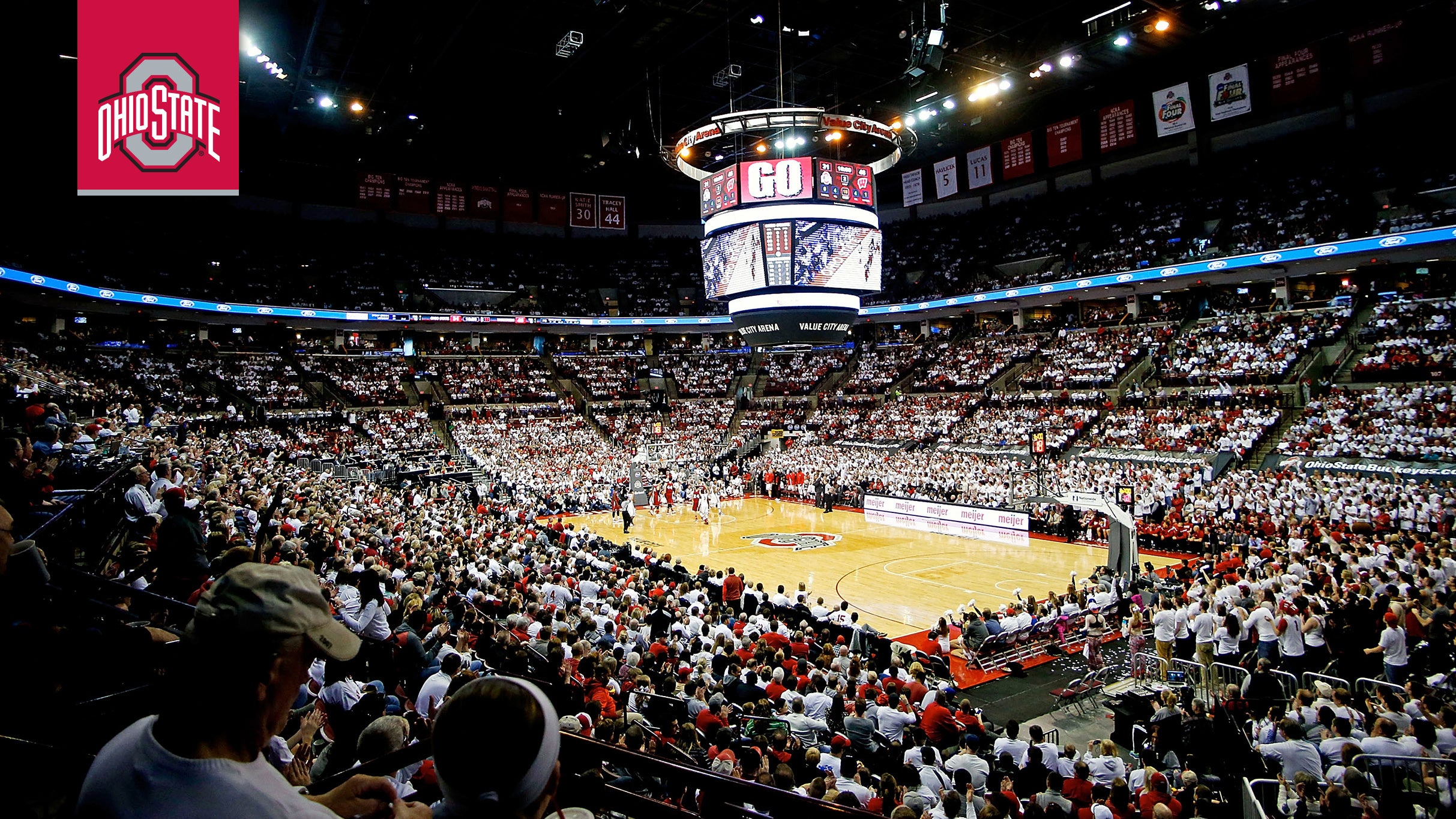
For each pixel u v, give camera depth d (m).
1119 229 44.88
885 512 35.12
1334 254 33.16
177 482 13.00
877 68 34.44
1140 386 38.69
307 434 38.31
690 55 32.12
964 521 31.39
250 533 13.30
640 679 10.04
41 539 5.58
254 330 46.31
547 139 44.25
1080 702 13.94
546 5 27.27
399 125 41.19
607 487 39.41
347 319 46.16
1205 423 32.66
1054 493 29.64
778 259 22.44
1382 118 37.88
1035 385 42.81
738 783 2.19
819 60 33.22
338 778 2.39
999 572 23.81
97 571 7.86
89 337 38.16
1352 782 6.80
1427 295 33.62
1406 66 33.06
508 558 17.56
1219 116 37.50
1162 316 42.22
